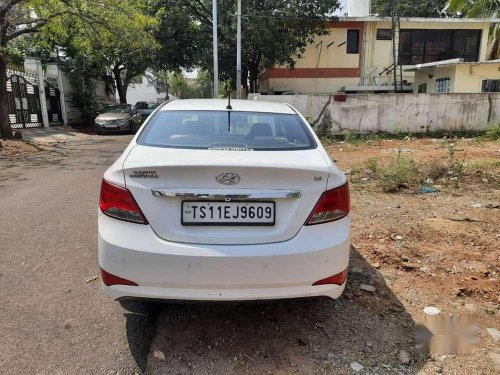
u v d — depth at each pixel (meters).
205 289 2.38
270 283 2.39
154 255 2.35
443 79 20.62
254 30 20.28
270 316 2.97
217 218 2.40
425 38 24.86
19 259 3.95
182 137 3.01
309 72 25.28
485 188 6.58
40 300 3.19
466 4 20.67
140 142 2.96
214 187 2.38
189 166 2.35
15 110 17.94
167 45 22.31
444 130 15.67
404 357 2.52
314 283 2.45
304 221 2.44
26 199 6.30
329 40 24.91
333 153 11.49
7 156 11.50
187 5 22.08
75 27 16.58
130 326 2.87
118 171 2.46
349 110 15.51
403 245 4.20
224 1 20.98
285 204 2.43
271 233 2.42
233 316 2.98
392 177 6.82
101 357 2.53
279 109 3.58
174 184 2.38
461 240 4.33
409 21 24.25
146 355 2.56
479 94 15.45
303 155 2.76
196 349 2.61
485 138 14.17
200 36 22.08
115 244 2.39
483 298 3.21
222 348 2.62
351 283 3.43
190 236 2.38
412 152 11.35
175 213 2.39
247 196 2.38
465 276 3.54
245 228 2.42
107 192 2.48
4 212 5.55
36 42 20.14
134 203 2.40
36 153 12.32
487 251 4.04
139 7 19.25
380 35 24.92
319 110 15.49
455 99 15.48
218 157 2.58
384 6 32.66
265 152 2.76
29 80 19.19
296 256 2.39
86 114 24.58
